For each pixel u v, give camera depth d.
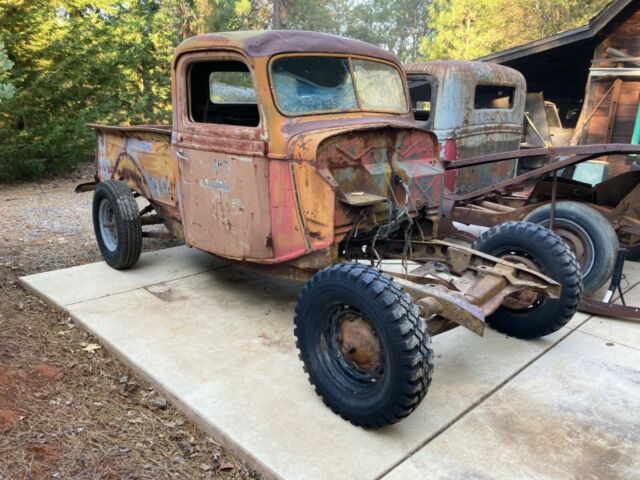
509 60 9.77
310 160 3.01
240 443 2.55
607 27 8.41
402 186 3.34
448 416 2.80
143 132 4.48
